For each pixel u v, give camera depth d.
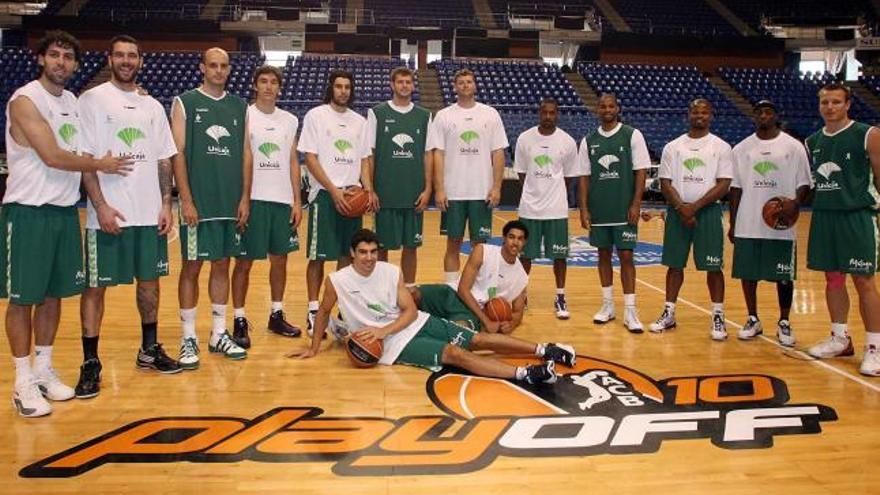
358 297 3.78
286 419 2.97
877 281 6.52
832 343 4.00
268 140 4.10
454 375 3.58
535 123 15.47
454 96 16.31
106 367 3.70
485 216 4.85
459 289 4.20
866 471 2.53
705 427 2.92
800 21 19.47
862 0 20.53
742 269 4.34
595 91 17.30
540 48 21.27
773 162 4.21
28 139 2.89
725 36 18.89
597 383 3.48
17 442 2.73
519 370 3.48
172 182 3.92
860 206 3.71
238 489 2.35
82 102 3.26
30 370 3.08
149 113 3.44
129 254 3.39
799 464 2.58
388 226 4.64
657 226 11.36
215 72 3.75
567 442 2.75
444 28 18.77
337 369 3.68
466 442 2.74
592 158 4.79
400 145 4.57
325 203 4.34
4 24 17.47
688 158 4.43
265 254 4.16
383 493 2.33
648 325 4.80
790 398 3.29
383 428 2.88
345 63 17.55
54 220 3.05
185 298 3.72
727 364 3.84
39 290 3.01
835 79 18.34
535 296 5.76
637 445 2.73
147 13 19.12
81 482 2.39
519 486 2.39
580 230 10.71
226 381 3.48
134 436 2.79
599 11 20.98
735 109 16.70
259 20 18.70
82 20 17.56
